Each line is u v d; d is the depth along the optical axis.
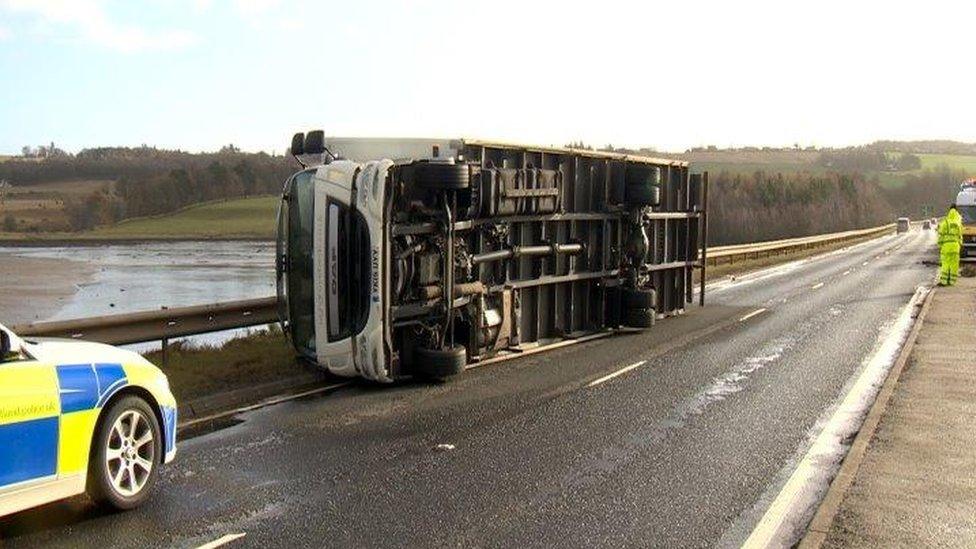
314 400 10.43
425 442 8.53
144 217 109.56
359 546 5.80
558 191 13.73
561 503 6.72
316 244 10.92
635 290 16.27
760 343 15.30
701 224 19.94
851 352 14.27
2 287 41.94
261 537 5.96
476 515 6.44
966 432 8.52
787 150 168.12
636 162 16.52
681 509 6.59
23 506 5.76
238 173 120.56
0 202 111.62
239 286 42.56
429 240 11.36
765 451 8.26
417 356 11.31
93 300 36.19
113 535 5.97
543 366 12.88
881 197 147.50
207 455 8.01
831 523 6.05
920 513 6.25
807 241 56.34
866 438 8.34
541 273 14.07
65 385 6.05
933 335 15.32
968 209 38.25
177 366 11.59
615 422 9.41
